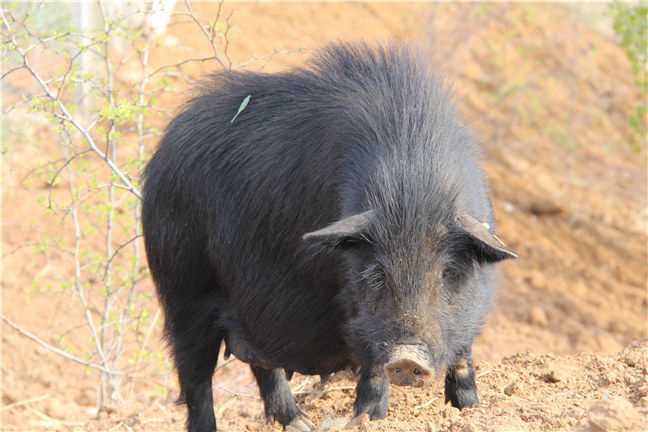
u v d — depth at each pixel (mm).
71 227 24625
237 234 12023
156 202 13039
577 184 33281
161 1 15867
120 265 21844
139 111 15258
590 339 24266
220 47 31859
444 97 11125
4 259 23531
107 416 16328
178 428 15266
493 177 32656
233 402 16875
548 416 9266
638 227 31109
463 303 9938
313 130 11367
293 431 12844
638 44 29375
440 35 37219
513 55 40000
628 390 10398
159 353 17109
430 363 9141
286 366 12469
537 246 29438
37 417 19328
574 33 43031
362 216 9484
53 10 24875
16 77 25359
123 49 27656
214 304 13023
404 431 9438
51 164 16062
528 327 25031
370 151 10328
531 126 36469
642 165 35188
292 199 11367
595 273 28297
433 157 9969
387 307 9352
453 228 9516
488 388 12750
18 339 21703
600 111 38094
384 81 11133
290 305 11750
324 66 12094
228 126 12336
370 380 10258
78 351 21312
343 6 39625
